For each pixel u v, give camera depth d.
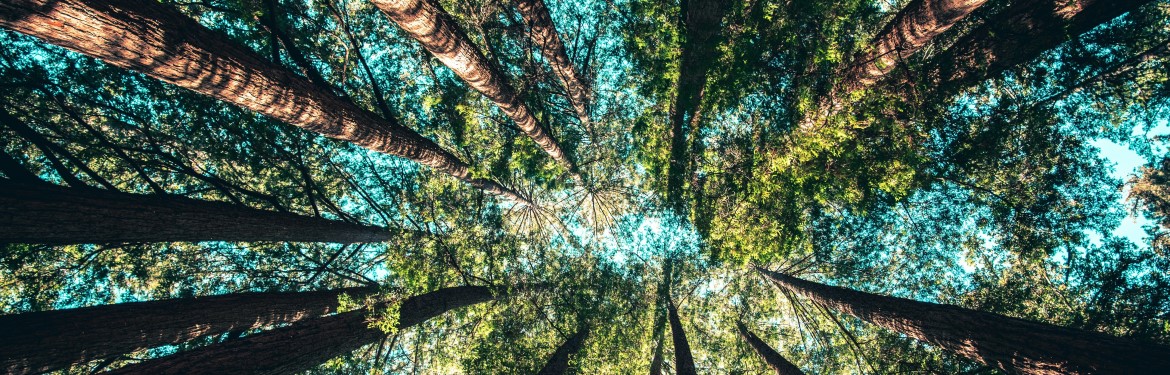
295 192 11.52
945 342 6.27
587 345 11.80
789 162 8.39
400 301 8.08
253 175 10.80
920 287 12.12
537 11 7.48
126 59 3.92
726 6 8.38
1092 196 9.59
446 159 9.27
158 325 5.91
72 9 3.36
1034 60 8.99
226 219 6.91
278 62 7.27
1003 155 9.62
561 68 9.22
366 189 12.30
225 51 4.54
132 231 5.83
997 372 8.77
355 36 9.68
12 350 4.69
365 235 10.64
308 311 8.08
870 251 12.38
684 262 14.90
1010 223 10.18
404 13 5.27
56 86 8.16
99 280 9.68
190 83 4.45
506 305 10.91
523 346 10.95
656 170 12.09
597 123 12.39
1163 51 8.33
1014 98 9.36
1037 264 10.23
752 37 8.48
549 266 12.95
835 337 13.29
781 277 13.31
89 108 8.70
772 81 8.91
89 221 5.34
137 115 9.06
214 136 9.86
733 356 14.91
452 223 10.09
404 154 8.12
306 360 6.54
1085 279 9.41
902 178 8.21
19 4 3.17
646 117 11.05
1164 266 8.61
